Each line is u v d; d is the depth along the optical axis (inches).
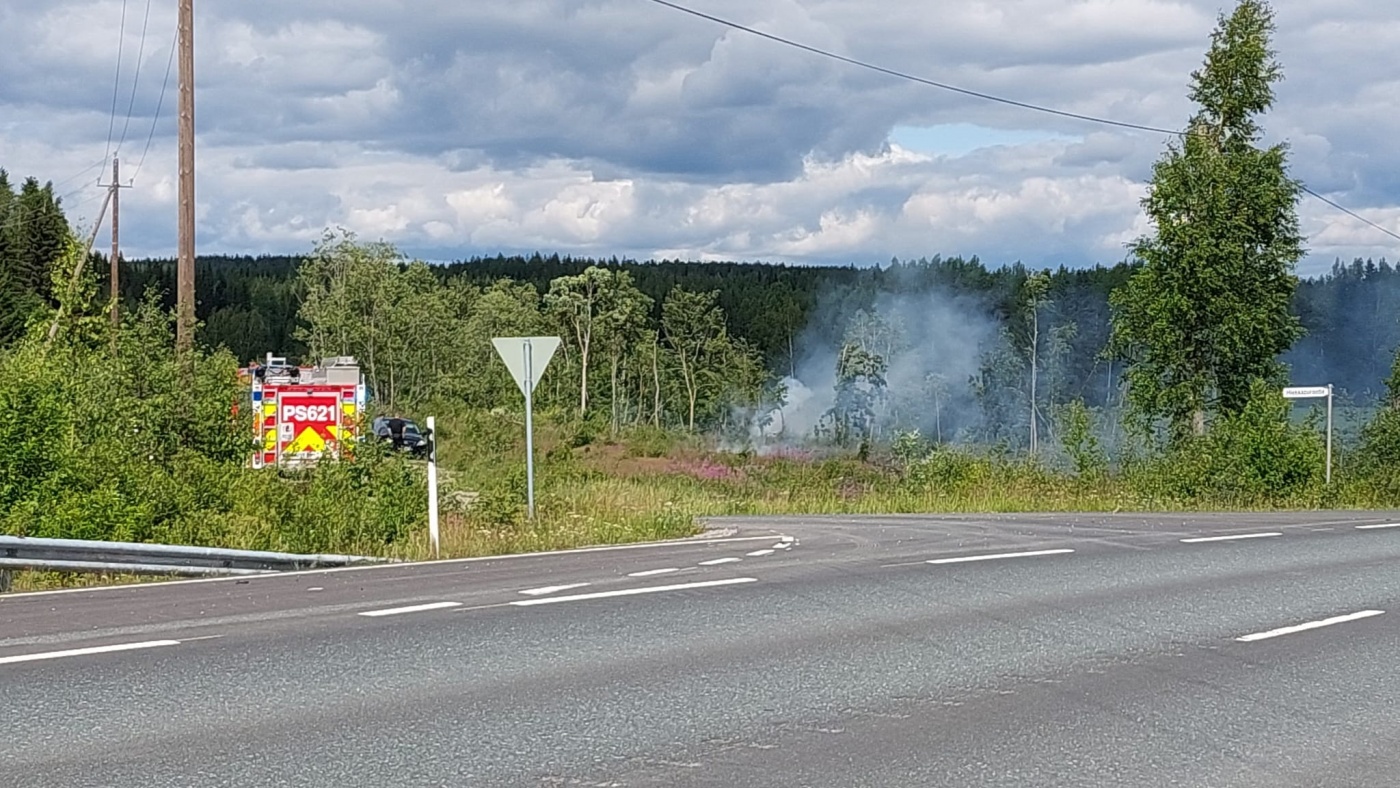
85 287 1009.5
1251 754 285.3
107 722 294.5
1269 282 1801.2
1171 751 286.5
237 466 824.3
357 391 1230.3
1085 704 328.5
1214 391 1817.2
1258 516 1018.1
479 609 455.2
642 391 4158.5
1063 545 703.1
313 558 613.9
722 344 4220.0
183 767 260.7
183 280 898.7
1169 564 612.7
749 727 298.7
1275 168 1771.7
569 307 4148.6
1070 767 272.2
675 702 321.4
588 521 829.2
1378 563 627.2
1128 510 1187.9
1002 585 532.7
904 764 271.1
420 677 344.5
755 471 1903.3
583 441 2096.5
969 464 1520.7
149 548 546.9
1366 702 335.6
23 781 250.5
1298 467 1306.6
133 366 847.1
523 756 271.6
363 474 817.5
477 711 309.0
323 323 3395.7
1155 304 1784.0
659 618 440.1
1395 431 1579.7
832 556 639.1
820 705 321.1
